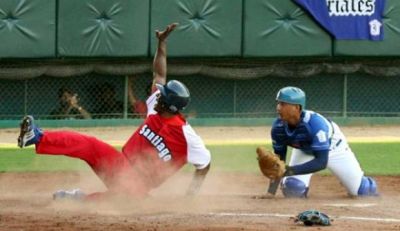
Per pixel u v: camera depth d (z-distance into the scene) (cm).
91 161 2612
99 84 6203
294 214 2552
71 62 6094
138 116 6222
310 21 6306
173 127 2595
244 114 6481
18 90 6144
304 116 2822
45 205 2703
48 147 2566
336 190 3319
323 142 2814
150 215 2467
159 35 2781
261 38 6247
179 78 6362
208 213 2536
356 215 2573
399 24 6450
